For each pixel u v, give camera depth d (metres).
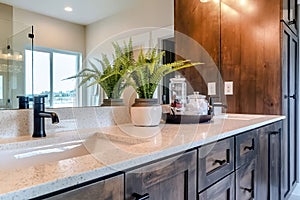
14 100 1.24
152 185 0.86
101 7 1.67
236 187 1.46
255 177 1.73
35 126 1.22
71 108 1.45
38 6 1.38
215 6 2.55
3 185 0.55
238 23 2.46
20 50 1.29
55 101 1.42
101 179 0.69
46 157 1.17
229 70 2.51
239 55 2.46
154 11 2.07
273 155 2.09
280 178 2.31
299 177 3.04
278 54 2.29
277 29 2.29
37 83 1.35
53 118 1.18
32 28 1.35
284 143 2.41
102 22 1.67
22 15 1.31
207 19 2.59
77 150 1.28
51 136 1.24
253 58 2.40
